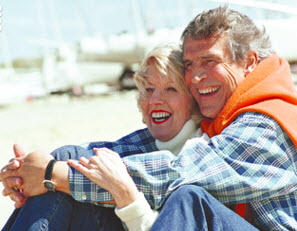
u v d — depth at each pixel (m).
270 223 1.96
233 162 1.95
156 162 2.00
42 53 18.14
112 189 1.93
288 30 11.78
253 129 1.98
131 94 16.12
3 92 16.22
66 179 1.99
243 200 1.94
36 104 15.21
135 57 16.83
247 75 2.21
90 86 17.72
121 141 2.60
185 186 1.85
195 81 2.25
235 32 2.20
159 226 1.76
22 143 7.73
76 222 2.05
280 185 1.93
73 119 10.42
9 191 2.11
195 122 2.43
